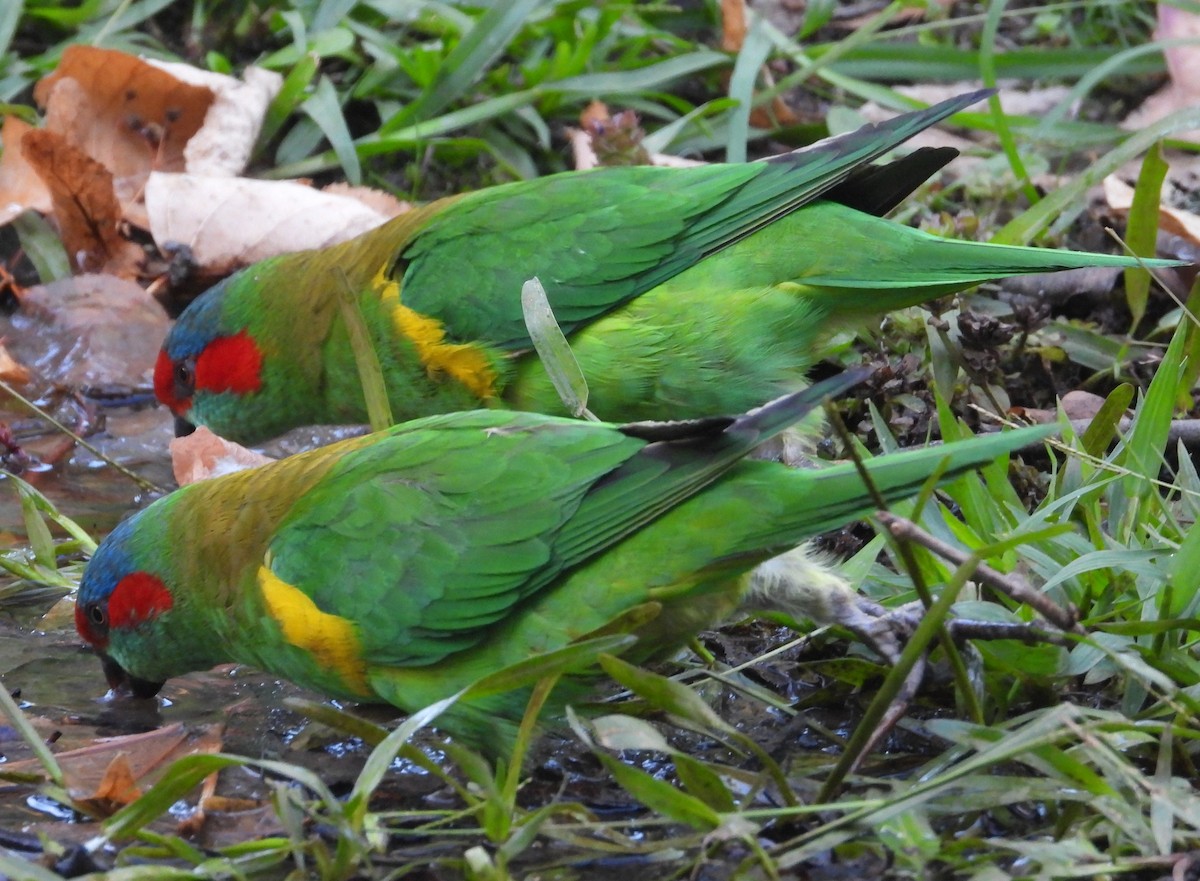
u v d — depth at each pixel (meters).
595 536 5.68
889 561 7.57
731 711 6.47
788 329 7.50
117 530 6.72
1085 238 10.39
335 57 12.09
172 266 10.55
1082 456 6.46
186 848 5.21
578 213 7.73
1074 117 11.62
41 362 10.33
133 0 12.05
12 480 8.05
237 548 6.27
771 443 7.64
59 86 11.05
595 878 5.28
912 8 12.58
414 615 5.86
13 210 10.91
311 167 11.33
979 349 8.27
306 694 6.95
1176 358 6.55
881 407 8.40
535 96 11.36
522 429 6.01
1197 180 10.68
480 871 4.93
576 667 5.34
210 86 11.16
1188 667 5.80
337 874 5.12
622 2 12.09
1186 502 6.79
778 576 6.11
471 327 7.68
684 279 7.55
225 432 8.83
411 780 6.13
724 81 12.09
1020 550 6.16
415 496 5.94
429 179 11.42
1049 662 5.92
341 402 8.43
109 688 6.95
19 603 7.73
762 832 5.43
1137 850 5.11
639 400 7.60
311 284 8.28
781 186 7.59
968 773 5.27
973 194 10.31
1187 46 11.09
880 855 5.29
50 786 5.84
